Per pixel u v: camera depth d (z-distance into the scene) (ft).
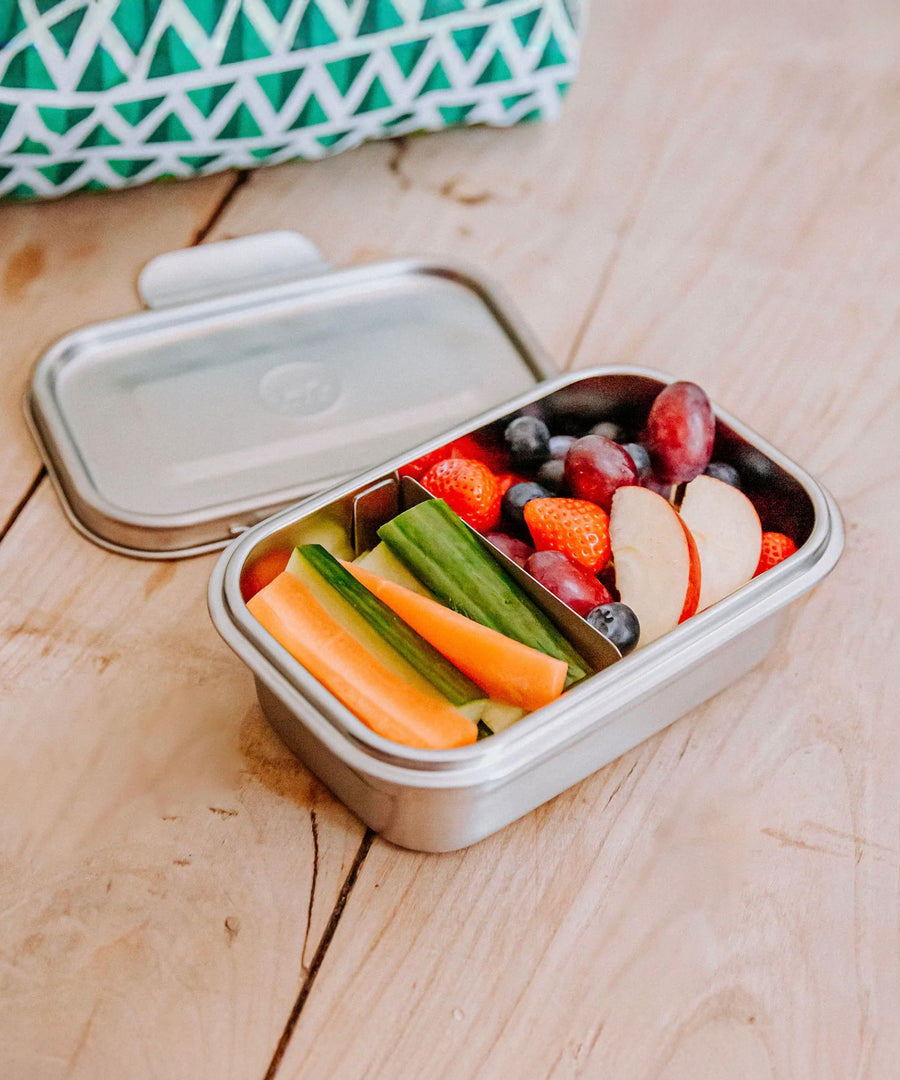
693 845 2.60
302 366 3.46
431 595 2.60
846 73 4.90
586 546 2.67
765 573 2.45
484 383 3.47
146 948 2.36
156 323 3.51
